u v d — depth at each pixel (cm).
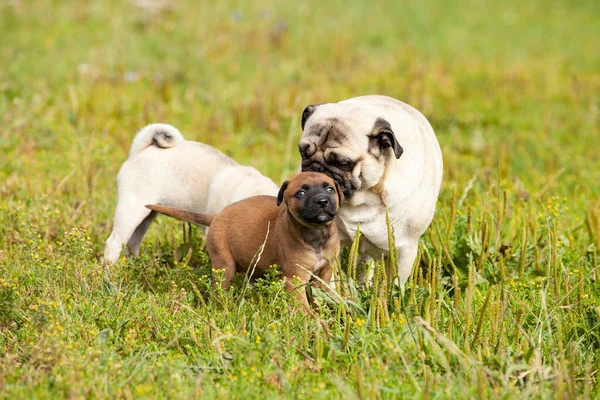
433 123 2019
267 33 2803
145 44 2536
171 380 746
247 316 904
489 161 1625
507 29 3497
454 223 1166
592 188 1532
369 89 2294
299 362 803
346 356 826
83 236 1065
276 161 1666
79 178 1425
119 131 1738
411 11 3722
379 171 958
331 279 1008
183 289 959
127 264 1039
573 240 1216
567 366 818
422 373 784
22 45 2392
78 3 2988
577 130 2002
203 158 1195
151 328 887
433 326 877
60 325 830
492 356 797
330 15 3434
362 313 923
